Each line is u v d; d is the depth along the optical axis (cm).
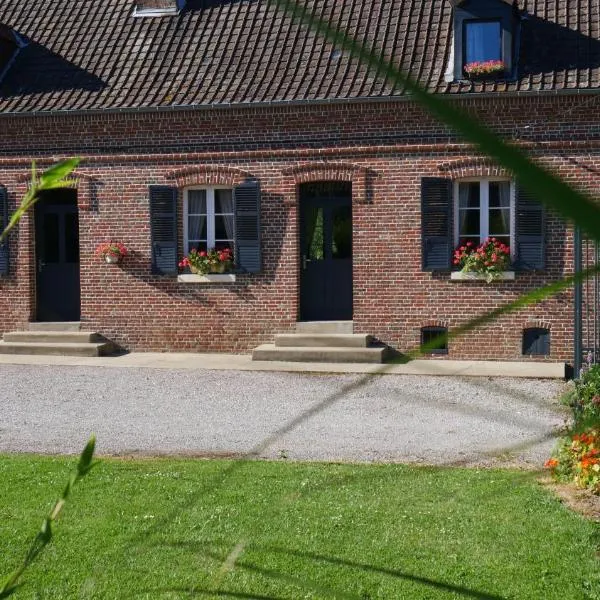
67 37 1867
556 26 1645
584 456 712
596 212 65
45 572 572
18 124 1745
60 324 1770
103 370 1559
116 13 1900
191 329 1727
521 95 1537
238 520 672
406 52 1659
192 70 1750
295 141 1662
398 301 1644
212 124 1689
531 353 1595
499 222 1616
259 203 1680
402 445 975
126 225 1734
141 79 1752
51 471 846
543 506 698
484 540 627
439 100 72
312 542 624
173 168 1708
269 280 1695
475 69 1568
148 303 1738
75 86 1761
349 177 1647
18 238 1775
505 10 1570
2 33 1791
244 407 1246
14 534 648
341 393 117
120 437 1050
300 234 1711
